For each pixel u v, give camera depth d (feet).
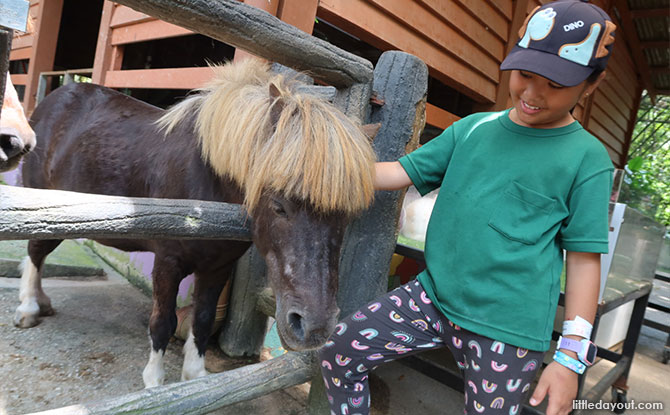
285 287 3.63
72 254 10.13
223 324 7.45
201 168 5.01
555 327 8.05
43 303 7.16
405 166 4.24
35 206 2.69
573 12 3.20
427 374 6.19
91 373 5.92
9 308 7.46
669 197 20.62
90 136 6.45
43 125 7.39
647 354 11.66
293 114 3.81
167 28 10.01
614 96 23.88
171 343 7.27
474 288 3.59
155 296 5.38
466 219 3.71
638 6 20.98
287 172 3.50
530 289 3.44
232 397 4.26
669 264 15.78
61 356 6.20
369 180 3.80
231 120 4.24
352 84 4.76
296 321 3.56
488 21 12.11
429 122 11.26
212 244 5.06
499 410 3.57
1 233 2.52
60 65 22.08
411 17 9.57
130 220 3.30
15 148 3.58
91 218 3.01
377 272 5.38
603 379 7.07
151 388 3.78
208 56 17.04
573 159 3.39
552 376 3.24
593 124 22.11
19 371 5.64
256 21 3.68
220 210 4.09
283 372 4.81
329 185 3.50
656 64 26.58
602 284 5.82
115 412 3.41
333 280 3.70
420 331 4.09
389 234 5.40
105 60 12.06
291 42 3.98
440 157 4.19
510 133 3.71
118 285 9.26
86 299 8.27
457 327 3.77
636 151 39.19
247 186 3.91
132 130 6.30
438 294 3.85
